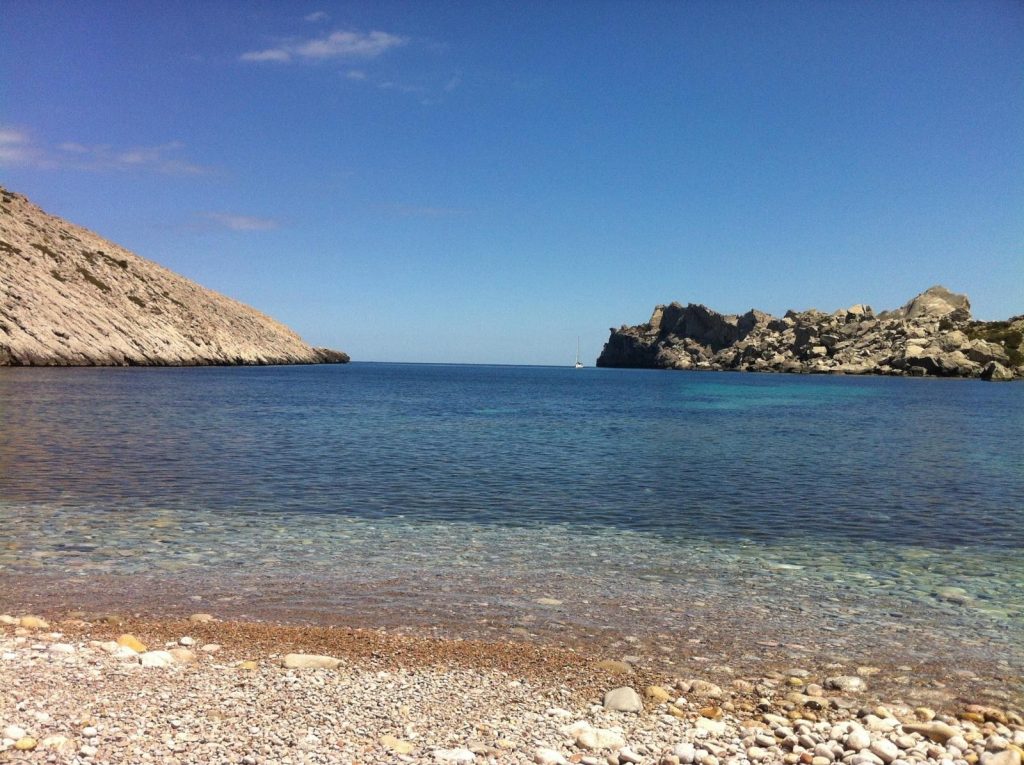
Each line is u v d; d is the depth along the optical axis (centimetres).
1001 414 7356
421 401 8388
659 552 1709
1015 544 1836
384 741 710
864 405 8981
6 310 13588
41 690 798
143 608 1210
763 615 1253
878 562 1644
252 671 920
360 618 1191
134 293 18512
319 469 2920
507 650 1053
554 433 4734
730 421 6062
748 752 733
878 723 820
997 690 955
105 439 3681
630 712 841
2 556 1523
